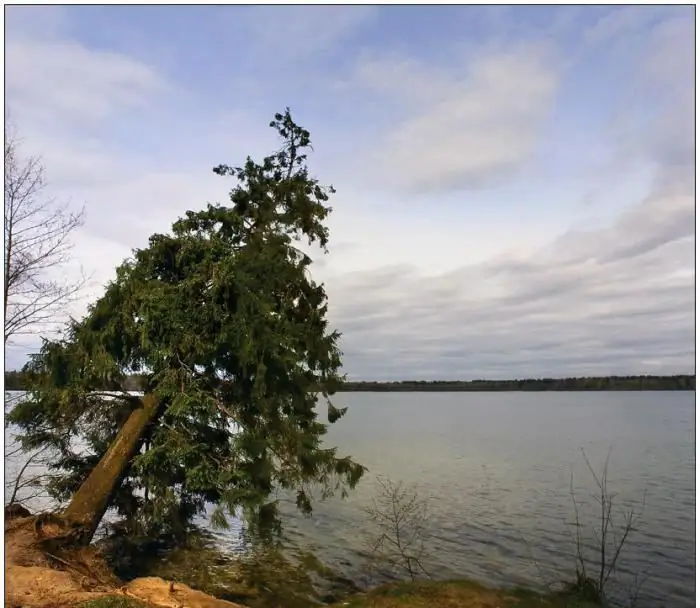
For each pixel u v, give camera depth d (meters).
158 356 11.88
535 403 165.50
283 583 13.28
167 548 15.57
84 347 12.33
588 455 37.03
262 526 12.91
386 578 13.66
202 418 12.12
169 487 12.67
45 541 10.23
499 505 21.73
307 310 15.53
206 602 8.95
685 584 13.05
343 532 18.05
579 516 19.89
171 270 13.44
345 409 15.76
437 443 47.03
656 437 48.72
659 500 22.41
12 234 13.36
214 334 12.24
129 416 13.21
